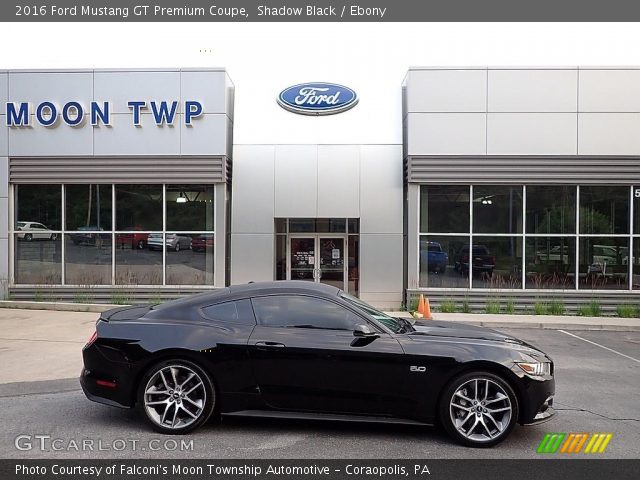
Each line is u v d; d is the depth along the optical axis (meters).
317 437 5.20
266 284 5.72
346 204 14.53
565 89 14.34
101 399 5.25
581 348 10.20
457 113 14.40
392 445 5.03
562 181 14.34
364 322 5.29
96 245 14.62
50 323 11.71
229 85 15.27
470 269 14.47
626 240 14.39
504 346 5.20
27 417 5.69
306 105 14.76
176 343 5.15
